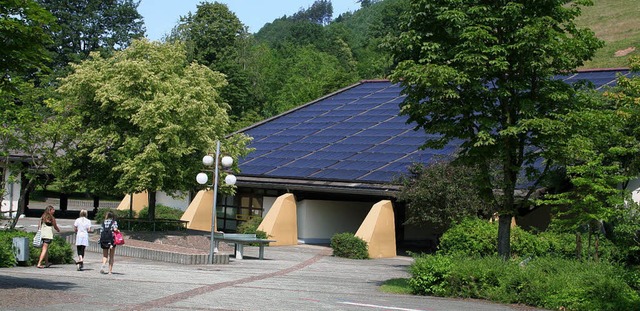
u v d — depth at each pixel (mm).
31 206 50531
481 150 16141
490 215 26109
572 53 15398
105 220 18062
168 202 43438
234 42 70312
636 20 95812
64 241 20953
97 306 12164
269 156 38562
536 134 15758
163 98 26750
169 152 26766
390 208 30828
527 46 15023
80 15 67688
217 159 23250
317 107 46906
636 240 18781
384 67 80688
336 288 16953
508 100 16172
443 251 24188
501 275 15523
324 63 93375
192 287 15516
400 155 33312
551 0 15477
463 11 15844
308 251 31125
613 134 18312
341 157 35375
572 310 14016
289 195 34344
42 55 13070
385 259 29422
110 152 28031
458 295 15742
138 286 15266
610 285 14172
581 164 19297
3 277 15820
